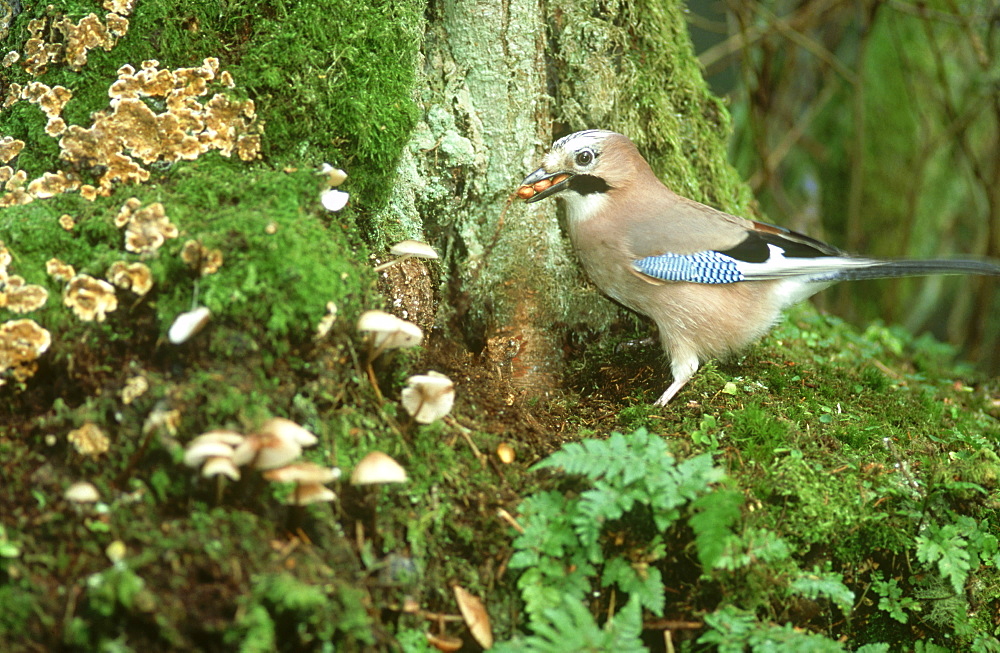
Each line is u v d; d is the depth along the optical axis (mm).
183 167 6711
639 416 7555
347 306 6328
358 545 5801
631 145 8078
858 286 15297
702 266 7836
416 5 7504
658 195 8180
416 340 6254
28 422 5801
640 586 5984
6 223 6320
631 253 7930
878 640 6883
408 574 5785
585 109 8305
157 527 5277
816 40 14930
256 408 5738
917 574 6867
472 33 7816
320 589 5191
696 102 9391
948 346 11727
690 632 6273
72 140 6668
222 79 6984
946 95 13242
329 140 7191
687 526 6293
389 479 5426
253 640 4891
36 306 6027
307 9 7102
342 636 5215
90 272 6078
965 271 7711
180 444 5539
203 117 6891
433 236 8016
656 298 7965
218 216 6227
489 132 7930
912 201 14062
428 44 7824
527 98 7996
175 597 4980
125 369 5789
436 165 7848
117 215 6289
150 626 4949
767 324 8195
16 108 6875
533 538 6109
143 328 5941
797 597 6449
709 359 8164
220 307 5848
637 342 8414
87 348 5910
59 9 6910
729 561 6055
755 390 7961
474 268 8062
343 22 7180
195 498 5477
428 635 5805
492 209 8031
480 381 7539
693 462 6117
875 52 14977
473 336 8180
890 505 6938
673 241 7895
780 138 14727
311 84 7098
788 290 8148
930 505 7078
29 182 6699
